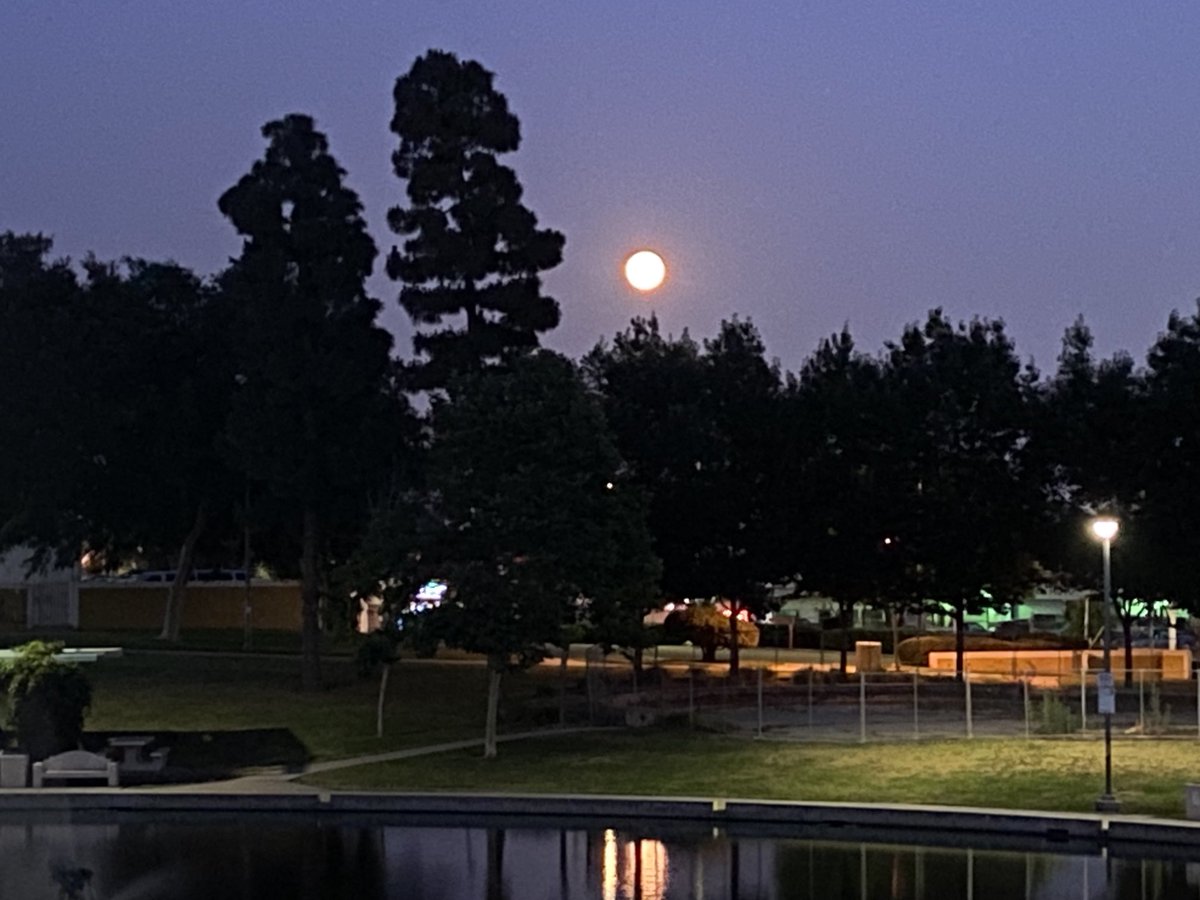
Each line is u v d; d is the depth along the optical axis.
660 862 25.23
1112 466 48.59
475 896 22.61
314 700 43.62
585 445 36.69
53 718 33.34
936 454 49.59
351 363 45.19
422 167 49.72
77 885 23.45
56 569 65.00
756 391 50.50
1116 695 44.28
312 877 24.08
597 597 35.88
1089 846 26.42
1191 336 48.75
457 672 49.81
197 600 72.94
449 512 35.34
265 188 45.44
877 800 29.08
